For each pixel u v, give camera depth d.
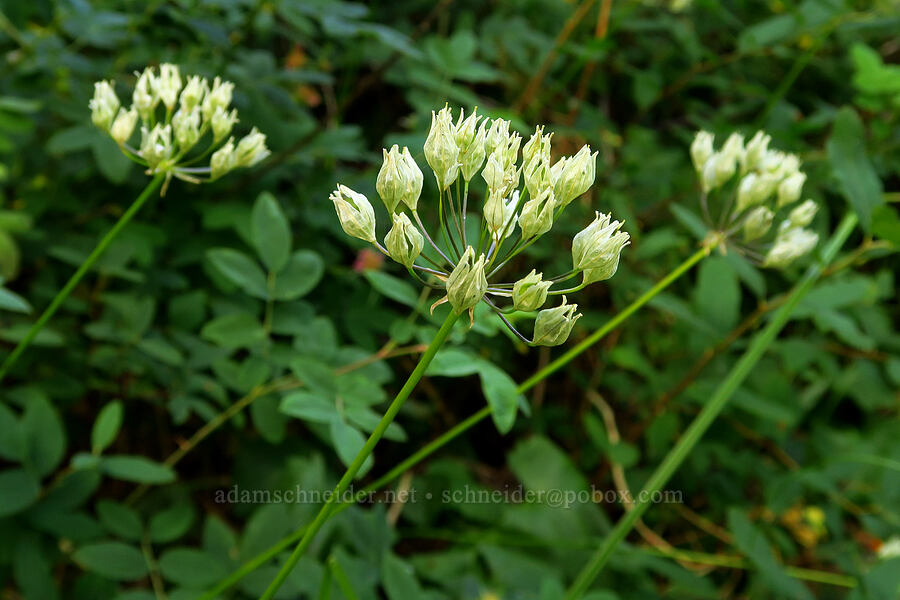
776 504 0.50
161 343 0.42
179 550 0.38
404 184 0.26
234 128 0.50
